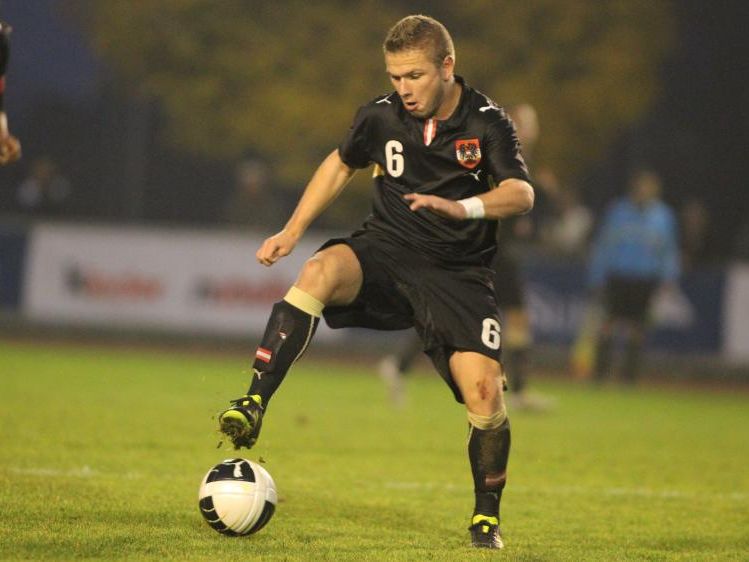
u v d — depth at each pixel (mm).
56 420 34438
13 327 73938
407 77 18734
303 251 73688
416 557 18219
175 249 73250
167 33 92438
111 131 98500
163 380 50031
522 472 29625
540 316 71250
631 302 61594
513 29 90688
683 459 33969
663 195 99250
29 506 21000
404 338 73562
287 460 29406
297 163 91375
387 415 41562
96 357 61562
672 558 19547
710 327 70938
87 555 17422
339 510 22688
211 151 93688
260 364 18984
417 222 19656
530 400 45219
